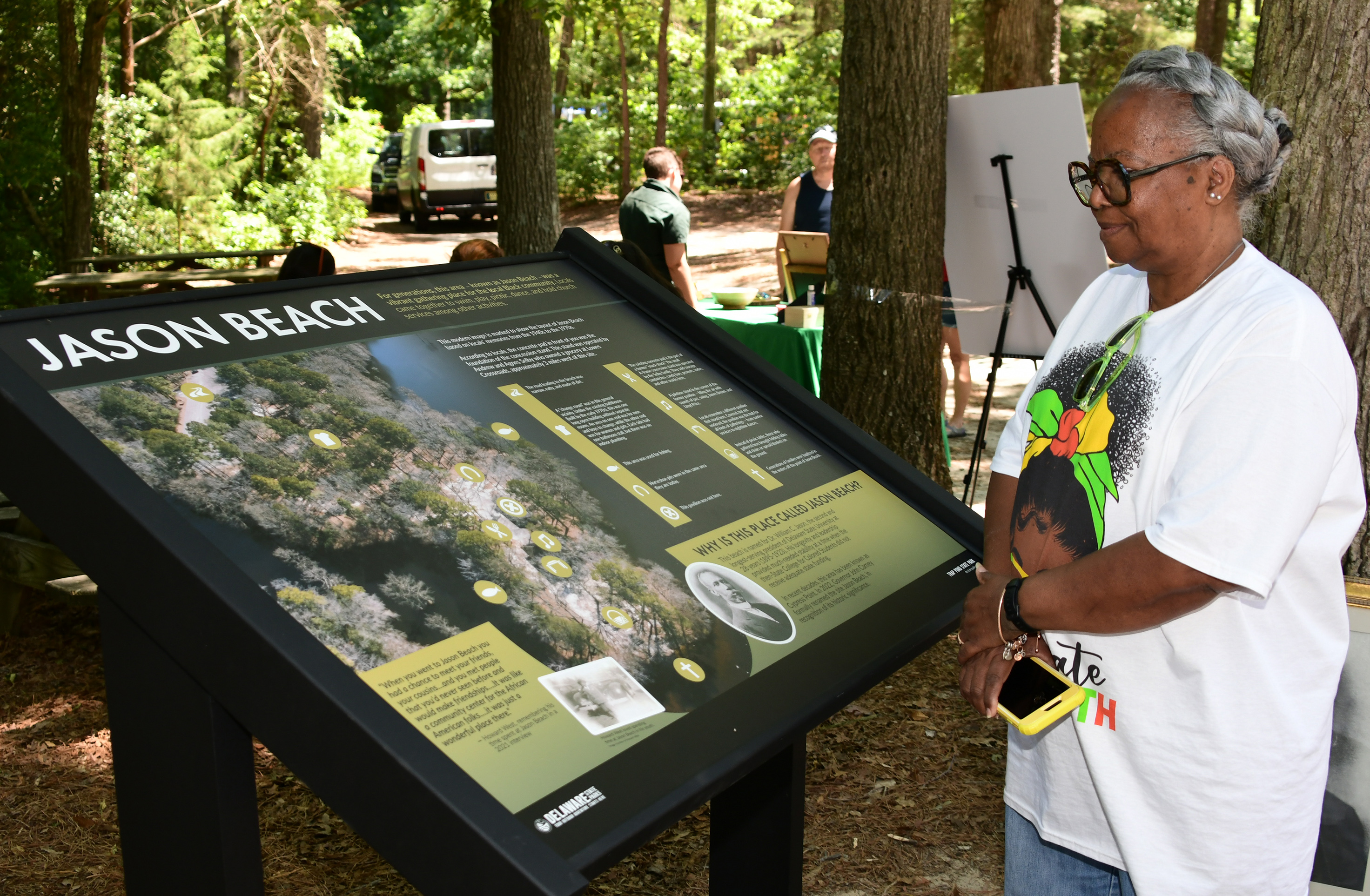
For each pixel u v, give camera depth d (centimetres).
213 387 143
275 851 279
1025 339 456
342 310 171
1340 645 148
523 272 209
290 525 130
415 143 2039
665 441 183
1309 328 133
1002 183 428
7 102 1143
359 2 1598
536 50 699
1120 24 1691
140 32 1546
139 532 114
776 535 177
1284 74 232
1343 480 142
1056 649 156
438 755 109
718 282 1385
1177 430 143
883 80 422
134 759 129
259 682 112
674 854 281
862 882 268
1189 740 144
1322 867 222
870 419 448
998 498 176
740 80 2362
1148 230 142
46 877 266
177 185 1384
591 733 126
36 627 415
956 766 321
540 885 101
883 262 435
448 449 156
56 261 1107
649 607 149
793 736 140
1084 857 166
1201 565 130
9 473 122
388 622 126
